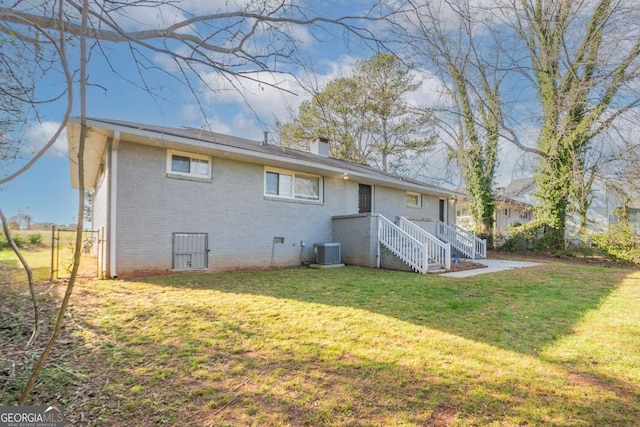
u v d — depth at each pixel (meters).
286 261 10.62
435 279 8.05
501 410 2.44
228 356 3.32
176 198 8.30
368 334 3.98
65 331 3.90
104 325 4.12
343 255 11.59
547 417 2.36
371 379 2.88
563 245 15.38
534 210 17.17
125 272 7.48
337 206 12.27
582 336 4.03
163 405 2.46
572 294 6.45
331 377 2.91
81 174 1.66
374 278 8.11
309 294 6.10
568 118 13.27
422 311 5.03
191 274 8.34
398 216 13.73
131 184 7.62
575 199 14.75
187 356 3.29
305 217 11.19
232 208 9.35
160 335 3.83
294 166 10.36
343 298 5.82
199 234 8.70
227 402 2.51
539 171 15.32
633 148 11.98
